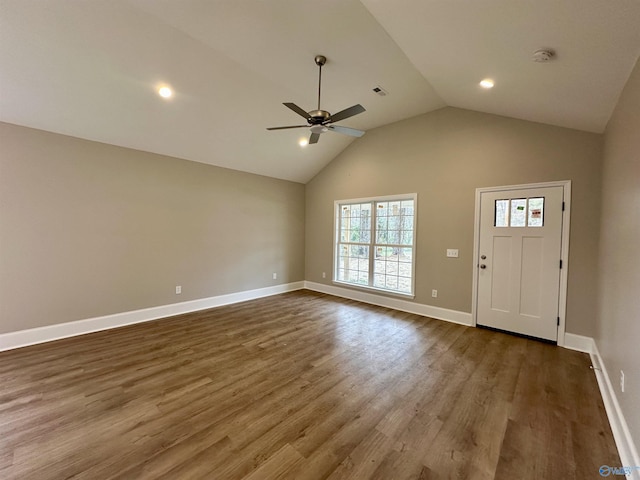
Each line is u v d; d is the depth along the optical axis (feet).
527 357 9.46
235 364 8.91
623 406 5.61
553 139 10.53
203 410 6.59
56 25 7.45
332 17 7.63
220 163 15.65
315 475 4.82
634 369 5.06
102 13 7.39
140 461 5.09
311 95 11.90
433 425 6.13
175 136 12.76
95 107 10.19
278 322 13.05
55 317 10.83
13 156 9.90
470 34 6.45
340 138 16.62
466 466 5.03
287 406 6.77
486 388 7.59
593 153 9.77
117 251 12.32
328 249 19.11
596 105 7.79
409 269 15.12
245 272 17.24
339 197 18.30
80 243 11.36
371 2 6.50
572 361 9.16
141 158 12.96
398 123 15.15
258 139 14.55
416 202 14.46
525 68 7.13
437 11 5.98
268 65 9.92
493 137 11.96
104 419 6.23
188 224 14.64
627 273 5.84
